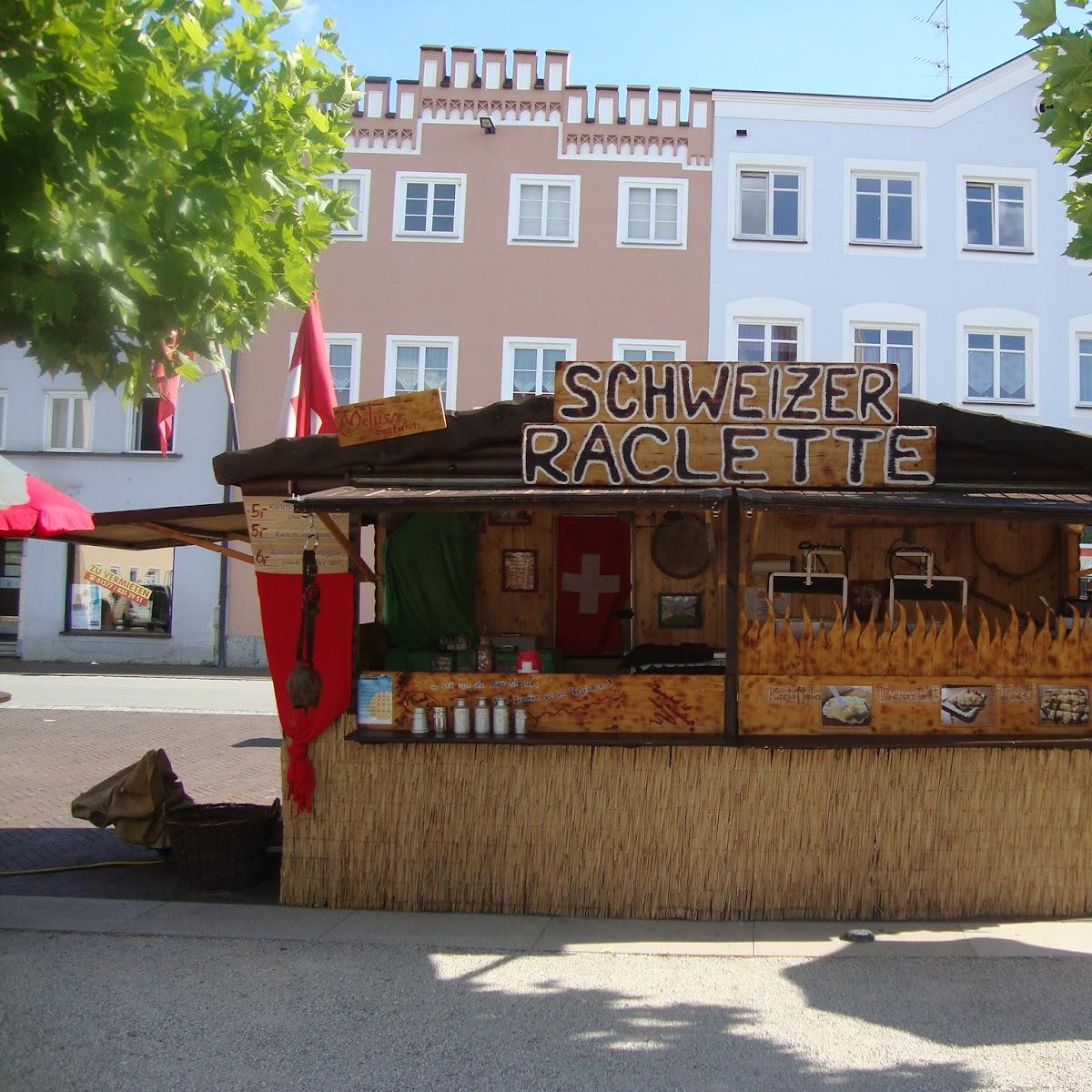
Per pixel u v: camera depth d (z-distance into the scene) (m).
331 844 6.25
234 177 5.24
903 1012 4.73
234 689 17.88
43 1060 4.19
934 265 20.59
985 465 6.18
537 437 6.09
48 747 11.79
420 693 6.29
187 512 6.59
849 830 6.04
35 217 4.43
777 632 6.21
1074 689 6.25
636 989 4.98
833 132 20.78
